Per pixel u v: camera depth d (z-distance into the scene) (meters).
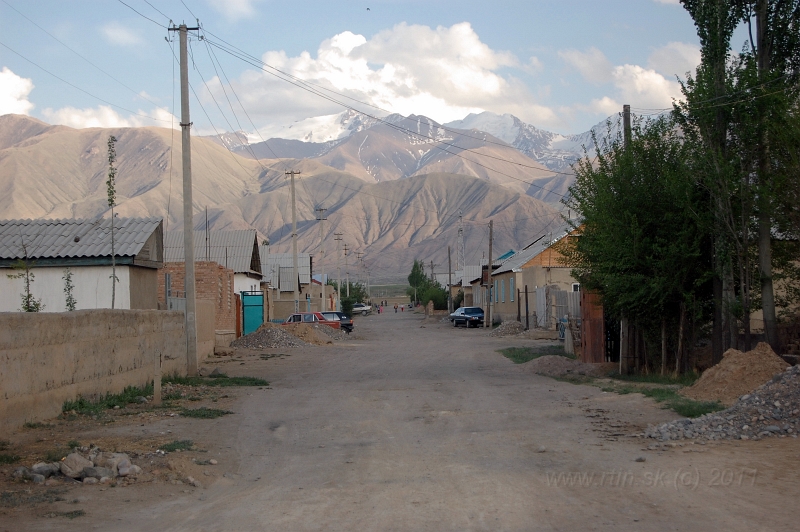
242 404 15.41
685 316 18.80
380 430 11.91
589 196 20.31
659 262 17.92
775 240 17.58
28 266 19.67
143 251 22.75
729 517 6.43
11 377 11.04
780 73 16.34
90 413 12.99
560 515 6.62
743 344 17.55
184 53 21.33
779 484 7.54
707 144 16.88
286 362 27.42
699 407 12.45
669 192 17.62
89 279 21.66
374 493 7.65
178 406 14.78
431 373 22.41
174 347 19.92
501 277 61.59
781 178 15.62
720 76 16.83
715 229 16.98
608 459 9.06
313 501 7.38
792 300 18.59
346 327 53.06
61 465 8.55
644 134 19.09
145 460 9.25
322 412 14.12
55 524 6.61
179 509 7.21
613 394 15.73
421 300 115.75
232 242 47.97
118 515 6.98
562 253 22.14
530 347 33.34
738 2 17.09
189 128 21.42
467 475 8.39
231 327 37.03
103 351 14.62
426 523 6.45
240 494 7.86
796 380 11.05
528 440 10.59
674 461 8.77
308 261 73.06
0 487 7.96
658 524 6.27
